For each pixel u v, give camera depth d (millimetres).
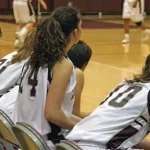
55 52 3678
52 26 3701
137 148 3713
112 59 12969
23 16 15336
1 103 4430
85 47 4805
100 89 9172
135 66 11844
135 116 3543
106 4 27188
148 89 3586
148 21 25938
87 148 3535
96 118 3646
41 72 3715
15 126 3156
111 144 3541
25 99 3801
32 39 3990
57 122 3658
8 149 3633
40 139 2998
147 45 16172
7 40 16531
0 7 25625
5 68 4594
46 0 25625
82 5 26625
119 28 21484
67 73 3658
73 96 3875
